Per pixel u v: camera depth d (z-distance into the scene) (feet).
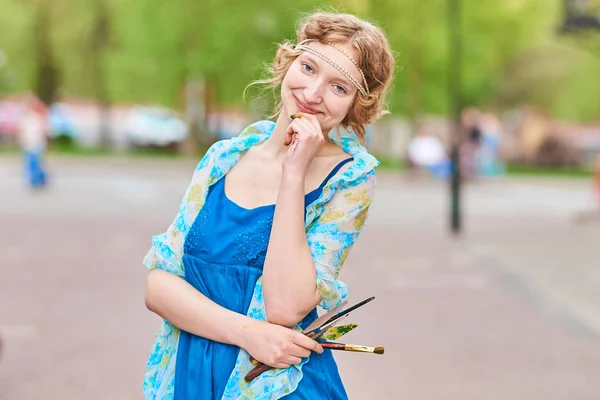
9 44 117.08
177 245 7.97
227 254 7.74
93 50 115.34
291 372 7.49
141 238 40.37
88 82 119.14
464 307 26.71
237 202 7.87
